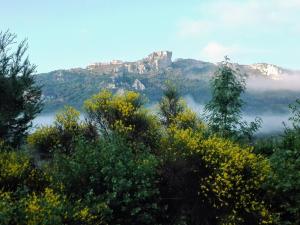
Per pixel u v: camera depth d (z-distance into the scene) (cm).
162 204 1076
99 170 1058
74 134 1656
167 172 1099
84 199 984
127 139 1652
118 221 988
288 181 982
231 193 1048
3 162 1149
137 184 1038
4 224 771
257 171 1080
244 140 1508
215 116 1579
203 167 1092
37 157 1631
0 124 1537
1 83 1600
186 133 1153
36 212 801
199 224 1056
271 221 1006
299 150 1038
